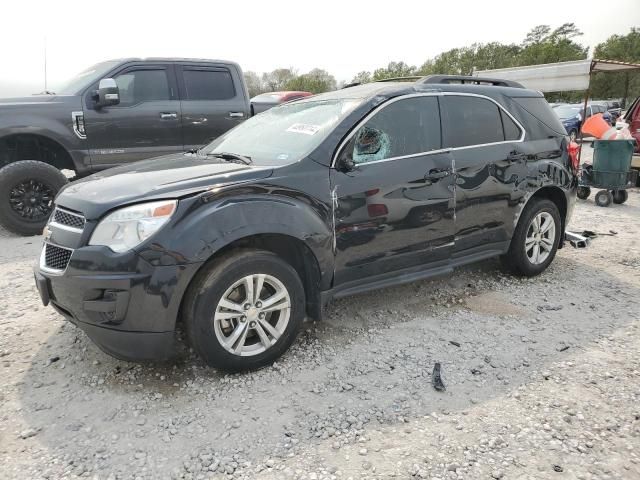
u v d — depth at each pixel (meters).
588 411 2.83
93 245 2.84
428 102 3.98
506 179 4.34
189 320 2.96
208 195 2.95
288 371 3.23
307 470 2.39
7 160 6.98
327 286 3.47
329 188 3.38
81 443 2.59
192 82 7.40
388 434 2.65
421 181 3.80
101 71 6.89
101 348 3.05
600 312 4.15
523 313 4.12
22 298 4.44
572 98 40.66
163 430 2.69
